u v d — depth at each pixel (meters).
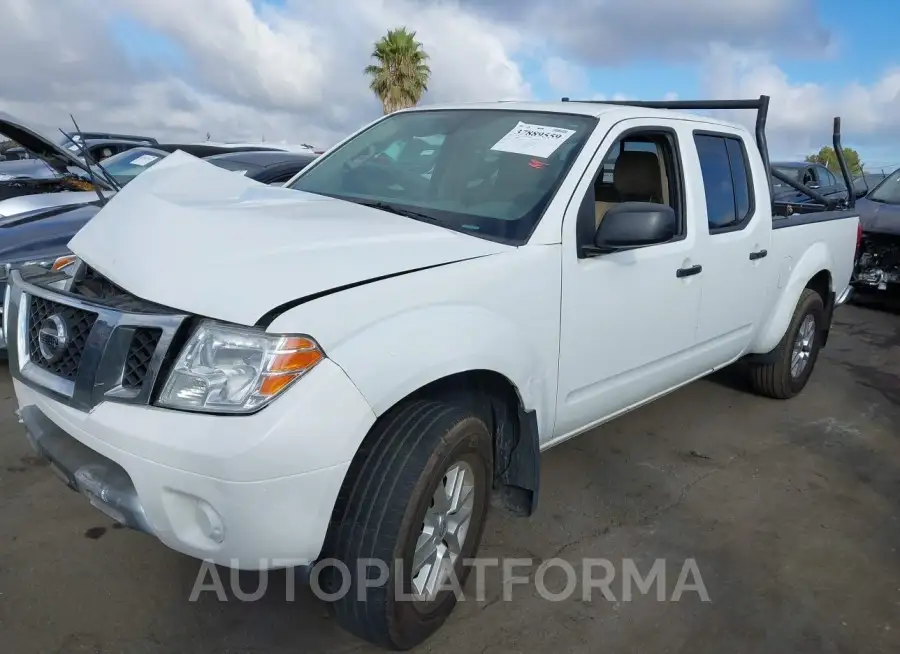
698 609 2.93
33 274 2.91
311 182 3.69
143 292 2.25
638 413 5.02
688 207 3.74
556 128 3.37
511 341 2.70
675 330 3.73
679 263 3.63
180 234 2.44
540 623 2.79
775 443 4.64
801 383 5.44
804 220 5.03
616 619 2.84
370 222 2.76
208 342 2.12
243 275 2.21
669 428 4.78
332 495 2.16
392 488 2.29
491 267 2.67
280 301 2.14
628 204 2.97
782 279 4.75
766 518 3.68
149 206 2.71
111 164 8.30
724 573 3.18
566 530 3.45
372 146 3.78
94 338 2.24
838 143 6.25
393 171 3.52
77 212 5.36
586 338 3.14
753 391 5.48
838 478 4.18
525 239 2.89
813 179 14.13
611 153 3.52
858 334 7.73
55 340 2.40
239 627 2.67
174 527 2.17
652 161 3.76
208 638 2.60
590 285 3.09
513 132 3.43
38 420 2.55
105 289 2.56
